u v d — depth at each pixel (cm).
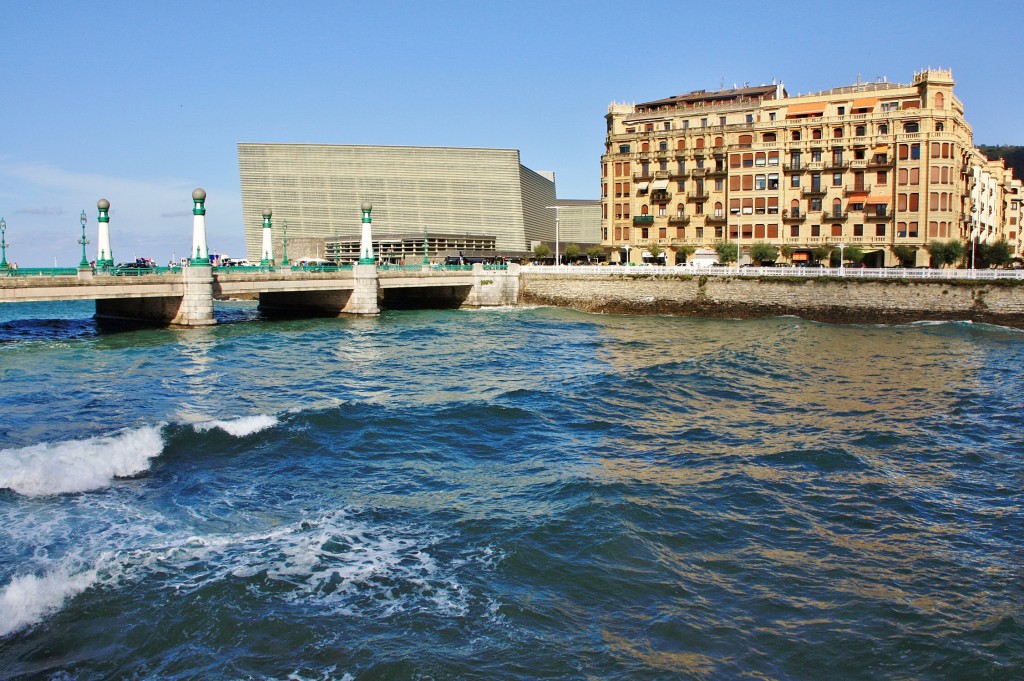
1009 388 3916
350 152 14662
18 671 1348
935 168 9550
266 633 1477
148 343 5731
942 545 1917
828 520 2069
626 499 2180
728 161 10575
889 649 1454
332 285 7981
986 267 10256
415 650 1427
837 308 7788
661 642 1470
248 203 14912
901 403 3538
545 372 4456
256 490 2236
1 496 2095
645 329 7075
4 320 8362
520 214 15150
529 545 1862
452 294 9938
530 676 1359
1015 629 1520
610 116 11781
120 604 1558
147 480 2286
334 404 3403
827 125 10075
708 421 3177
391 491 2267
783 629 1519
